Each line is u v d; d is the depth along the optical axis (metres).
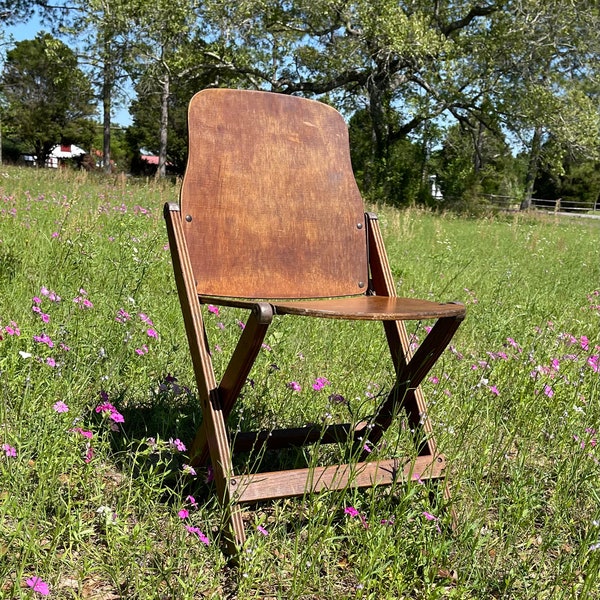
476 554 2.34
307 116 2.96
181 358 3.61
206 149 2.68
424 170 30.77
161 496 2.45
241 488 2.23
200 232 2.62
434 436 2.67
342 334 4.48
